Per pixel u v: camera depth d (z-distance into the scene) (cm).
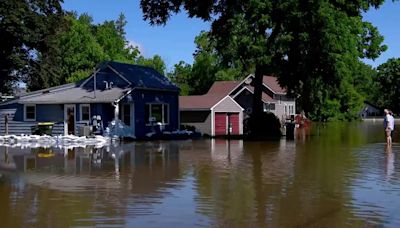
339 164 1781
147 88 3381
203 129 3934
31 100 3319
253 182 1373
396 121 7438
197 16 3266
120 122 3180
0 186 1327
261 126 3550
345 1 3244
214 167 1711
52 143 2842
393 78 11206
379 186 1299
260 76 3522
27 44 3797
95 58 5656
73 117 3262
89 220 941
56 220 944
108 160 1955
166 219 944
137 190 1256
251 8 2995
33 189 1280
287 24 3023
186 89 6625
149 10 3356
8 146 2670
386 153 2202
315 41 3031
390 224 903
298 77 3266
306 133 4081
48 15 3903
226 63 3259
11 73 4056
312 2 2912
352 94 8331
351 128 5125
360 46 4925
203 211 1009
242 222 920
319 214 980
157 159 1986
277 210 1016
